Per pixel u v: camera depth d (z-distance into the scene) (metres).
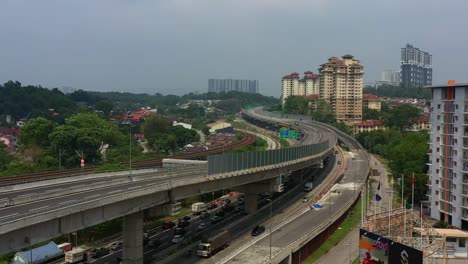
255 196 137.00
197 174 112.25
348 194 164.00
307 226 119.38
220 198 163.88
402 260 74.44
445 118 136.00
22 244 63.28
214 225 122.38
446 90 136.38
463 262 101.19
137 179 106.12
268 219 130.12
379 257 79.25
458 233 106.94
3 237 60.28
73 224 72.12
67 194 83.50
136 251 88.75
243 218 130.00
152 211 100.81
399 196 168.25
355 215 145.25
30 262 88.81
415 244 88.12
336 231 128.00
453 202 132.88
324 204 148.38
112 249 103.25
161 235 113.62
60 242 108.12
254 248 99.56
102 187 93.06
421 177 153.38
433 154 142.00
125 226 89.44
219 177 114.06
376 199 110.25
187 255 96.75
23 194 85.69
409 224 104.75
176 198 101.50
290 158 154.12
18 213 66.50
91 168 159.62
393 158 194.88
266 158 136.88
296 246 99.00
